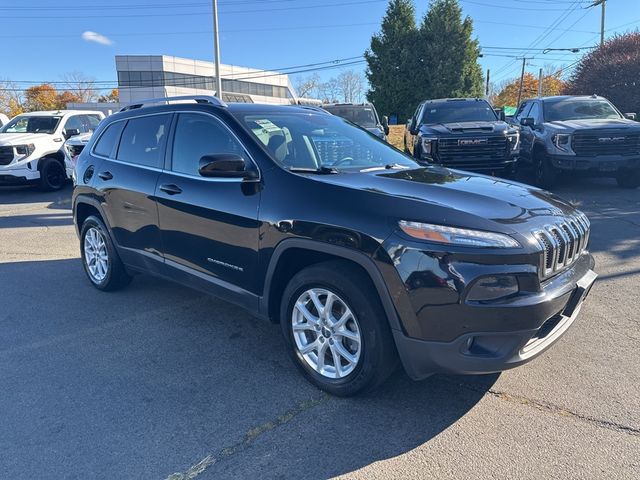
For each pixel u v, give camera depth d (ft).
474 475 8.01
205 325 14.06
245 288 11.51
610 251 19.75
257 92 242.78
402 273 8.78
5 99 219.00
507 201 10.10
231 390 10.65
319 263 10.11
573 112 35.96
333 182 10.27
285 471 8.21
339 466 8.29
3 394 10.63
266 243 10.66
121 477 8.13
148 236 14.08
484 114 36.91
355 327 9.71
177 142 13.37
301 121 13.53
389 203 9.35
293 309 10.64
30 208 34.60
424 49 103.60
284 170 10.86
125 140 15.34
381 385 10.59
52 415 9.84
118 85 211.00
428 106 38.11
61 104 230.68
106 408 10.05
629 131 31.45
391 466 8.26
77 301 16.10
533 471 8.06
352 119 43.24
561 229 9.81
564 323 9.95
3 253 22.47
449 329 8.66
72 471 8.27
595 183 37.29
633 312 14.07
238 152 11.74
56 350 12.67
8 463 8.47
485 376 10.97
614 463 8.19
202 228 12.16
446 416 9.57
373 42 107.34
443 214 9.00
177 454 8.66
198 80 219.41
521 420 9.39
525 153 37.01
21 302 16.12
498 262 8.54
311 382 10.62
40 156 40.24
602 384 10.52
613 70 60.18
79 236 17.58
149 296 16.40
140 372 11.49
